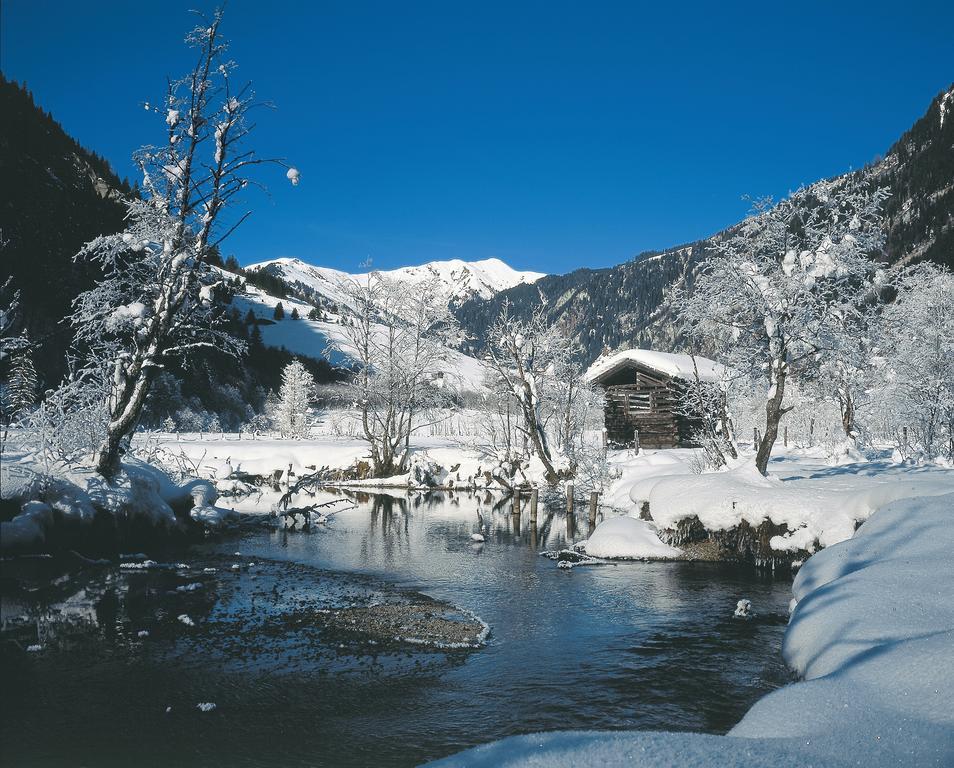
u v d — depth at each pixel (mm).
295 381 68688
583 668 10516
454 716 8758
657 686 9773
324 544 21422
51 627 12312
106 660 10672
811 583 11523
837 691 6031
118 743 7945
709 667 10555
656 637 12086
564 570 17750
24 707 8922
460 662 10758
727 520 18219
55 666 10391
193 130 18156
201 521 22406
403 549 20750
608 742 5109
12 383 28031
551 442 37719
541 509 30047
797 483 20203
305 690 9570
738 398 24641
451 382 45188
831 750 4953
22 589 14898
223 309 20953
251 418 78188
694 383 27672
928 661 6223
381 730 8336
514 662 10773
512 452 37750
